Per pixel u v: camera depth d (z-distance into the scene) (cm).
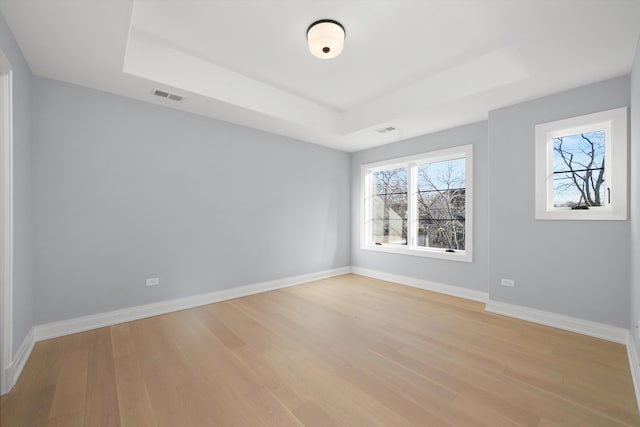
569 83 273
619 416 160
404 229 489
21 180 223
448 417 159
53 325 263
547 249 298
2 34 181
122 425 154
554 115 294
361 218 541
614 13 181
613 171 261
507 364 216
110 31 201
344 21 234
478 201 384
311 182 492
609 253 264
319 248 504
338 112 441
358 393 181
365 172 538
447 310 340
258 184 419
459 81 306
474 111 344
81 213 280
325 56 245
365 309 344
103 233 292
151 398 176
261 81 346
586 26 194
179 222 343
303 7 218
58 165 268
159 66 274
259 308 347
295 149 468
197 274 357
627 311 253
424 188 459
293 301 375
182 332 275
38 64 242
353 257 557
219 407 168
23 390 184
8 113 187
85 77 265
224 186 382
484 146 377
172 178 337
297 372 205
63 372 205
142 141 316
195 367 212
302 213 477
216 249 374
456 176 420
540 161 302
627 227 255
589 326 271
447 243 428
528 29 199
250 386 189
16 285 207
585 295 275
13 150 201
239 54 288
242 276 400
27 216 238
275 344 250
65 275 271
